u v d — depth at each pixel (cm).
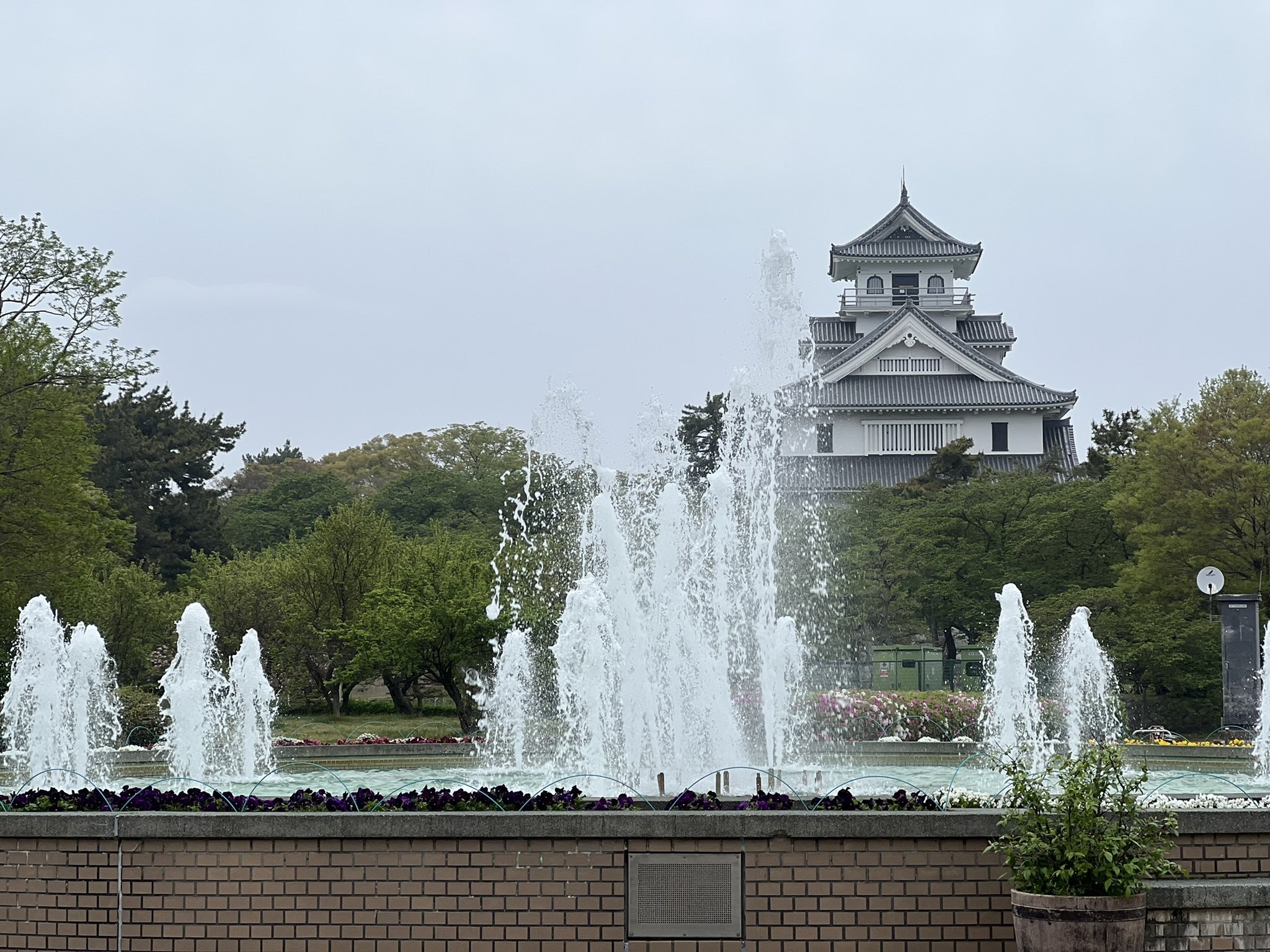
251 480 9962
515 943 812
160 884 827
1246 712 2742
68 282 3559
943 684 4356
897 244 8781
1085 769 796
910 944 808
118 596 4084
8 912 838
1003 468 7438
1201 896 788
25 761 2356
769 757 2264
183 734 2192
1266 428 3828
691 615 2256
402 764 2272
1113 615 3962
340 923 816
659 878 816
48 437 3331
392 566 4334
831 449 7569
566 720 2375
